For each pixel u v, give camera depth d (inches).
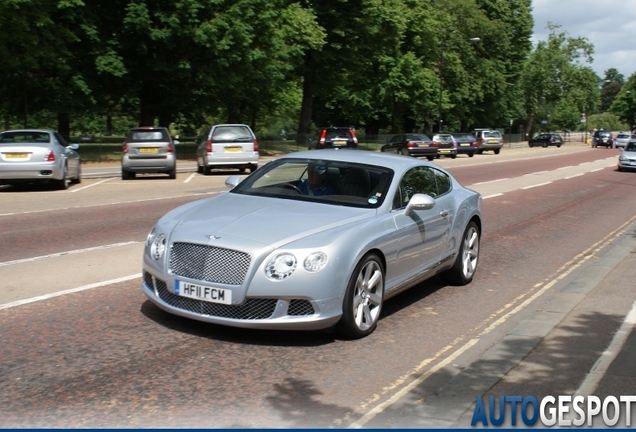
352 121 2647.6
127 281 307.6
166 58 1482.5
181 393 184.1
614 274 360.2
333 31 1935.3
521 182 1010.7
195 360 209.2
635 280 344.8
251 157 1033.5
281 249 218.7
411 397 187.3
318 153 299.1
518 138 3986.2
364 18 1978.3
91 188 789.2
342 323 230.7
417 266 279.9
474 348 232.7
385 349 228.1
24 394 180.7
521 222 578.2
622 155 1369.3
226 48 1455.5
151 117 1668.3
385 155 304.2
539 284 340.5
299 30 1763.0
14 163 705.6
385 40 2085.4
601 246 462.9
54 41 1343.5
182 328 238.8
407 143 1750.7
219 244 220.5
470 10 2908.5
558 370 210.7
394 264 257.4
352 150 311.0
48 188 781.3
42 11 1293.1
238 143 1027.3
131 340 224.8
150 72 1537.9
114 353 212.4
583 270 375.6
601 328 256.8
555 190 895.7
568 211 665.6
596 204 737.0
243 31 1482.5
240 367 205.2
